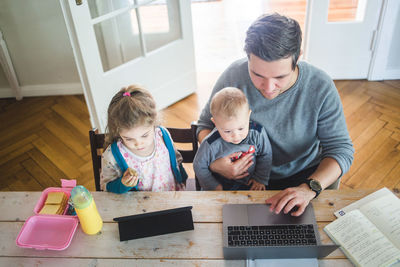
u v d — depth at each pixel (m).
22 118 2.77
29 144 2.50
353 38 2.69
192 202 1.13
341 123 1.24
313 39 2.73
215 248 1.00
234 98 1.15
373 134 2.33
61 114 2.78
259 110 1.29
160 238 1.03
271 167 1.43
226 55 3.40
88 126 2.63
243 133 1.21
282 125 1.29
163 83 2.64
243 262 0.96
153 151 1.28
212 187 1.38
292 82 1.20
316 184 1.10
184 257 0.98
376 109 2.54
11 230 1.09
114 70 2.29
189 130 1.40
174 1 2.47
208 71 3.18
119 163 1.24
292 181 1.45
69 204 1.16
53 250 1.03
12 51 2.82
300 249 0.92
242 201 1.12
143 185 1.32
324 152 1.28
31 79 2.97
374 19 2.59
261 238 1.00
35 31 2.73
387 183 2.00
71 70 2.93
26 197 1.20
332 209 1.07
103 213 1.12
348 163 1.20
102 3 2.13
